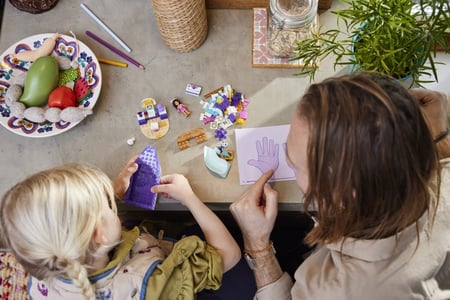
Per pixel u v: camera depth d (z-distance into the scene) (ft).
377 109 1.56
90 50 3.07
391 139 1.55
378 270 1.98
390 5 2.45
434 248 1.98
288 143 1.95
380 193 1.66
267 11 3.12
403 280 1.93
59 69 3.10
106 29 3.22
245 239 2.86
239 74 3.08
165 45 3.17
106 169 2.88
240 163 2.84
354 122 1.57
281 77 3.05
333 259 2.21
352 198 1.70
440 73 3.07
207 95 3.02
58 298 2.54
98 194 2.42
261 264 2.85
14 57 3.10
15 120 2.96
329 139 1.63
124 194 2.74
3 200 2.34
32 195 2.26
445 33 2.31
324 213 1.87
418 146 1.61
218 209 2.90
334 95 1.64
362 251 2.01
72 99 2.97
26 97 2.93
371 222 1.81
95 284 2.50
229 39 3.17
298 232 3.44
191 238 2.72
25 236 2.26
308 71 2.89
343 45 3.05
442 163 2.19
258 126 2.92
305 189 2.06
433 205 1.98
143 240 2.87
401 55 2.46
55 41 3.13
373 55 2.46
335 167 1.65
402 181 1.63
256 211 2.66
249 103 2.98
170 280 2.67
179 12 2.71
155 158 2.82
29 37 3.14
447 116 2.54
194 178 2.82
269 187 2.73
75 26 3.26
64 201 2.27
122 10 3.28
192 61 3.12
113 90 3.07
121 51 3.17
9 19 3.29
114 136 2.96
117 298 2.52
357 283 2.02
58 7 3.31
